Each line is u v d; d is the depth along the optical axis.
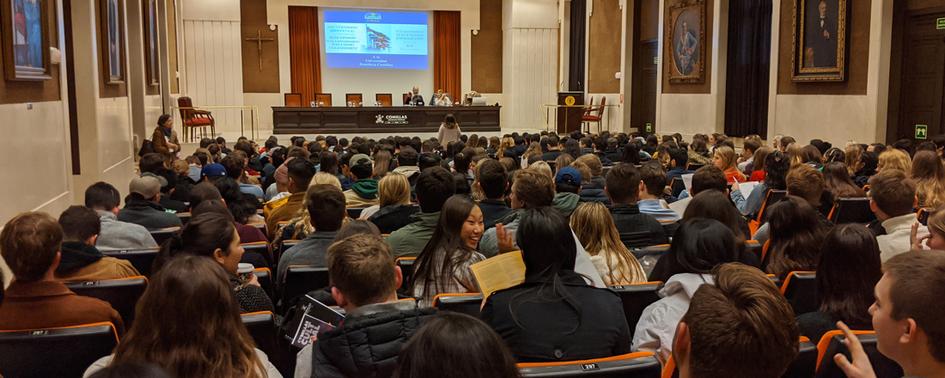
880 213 3.96
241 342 1.83
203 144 11.54
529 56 22.50
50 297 2.68
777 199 5.17
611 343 2.28
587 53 20.84
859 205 5.12
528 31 22.41
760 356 1.37
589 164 6.82
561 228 2.39
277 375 2.14
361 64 21.78
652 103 18.80
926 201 5.44
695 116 16.16
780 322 1.40
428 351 1.20
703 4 15.55
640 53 19.17
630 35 18.94
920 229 3.64
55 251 2.68
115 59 11.49
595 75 20.66
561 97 20.02
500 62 23.00
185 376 1.71
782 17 13.27
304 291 3.33
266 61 21.31
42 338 2.30
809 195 4.47
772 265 3.16
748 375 1.38
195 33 20.42
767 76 15.00
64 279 3.16
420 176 4.13
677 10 16.52
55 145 8.02
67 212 3.45
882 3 11.22
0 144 6.27
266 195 7.03
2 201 6.32
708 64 15.64
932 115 10.96
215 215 2.97
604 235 3.37
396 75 22.11
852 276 2.32
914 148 8.70
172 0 18.75
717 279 1.54
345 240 2.32
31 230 2.63
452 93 22.50
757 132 15.37
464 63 22.47
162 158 7.05
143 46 14.31
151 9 15.02
